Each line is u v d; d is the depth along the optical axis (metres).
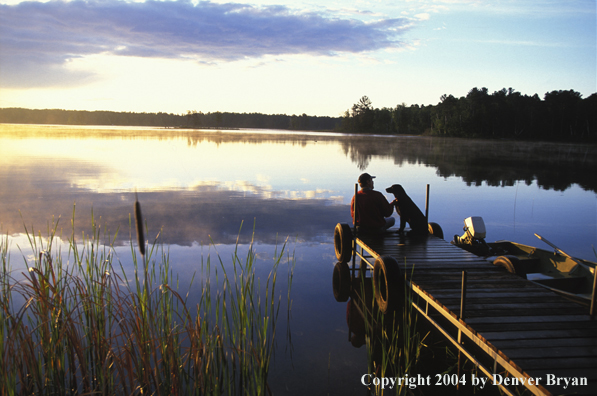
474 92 96.50
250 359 3.36
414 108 127.50
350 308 5.03
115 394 2.91
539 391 2.43
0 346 2.64
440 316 4.76
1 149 30.52
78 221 8.87
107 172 18.08
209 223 9.08
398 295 4.46
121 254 6.62
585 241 8.30
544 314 3.48
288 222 9.40
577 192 14.70
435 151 40.25
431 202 12.46
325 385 3.41
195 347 3.08
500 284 4.30
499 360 2.84
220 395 3.10
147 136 60.84
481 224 6.43
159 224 8.88
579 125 86.94
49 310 3.20
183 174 18.12
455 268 4.92
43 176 16.19
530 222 9.91
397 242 6.19
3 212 9.64
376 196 6.68
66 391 3.11
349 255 6.52
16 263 5.92
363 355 3.94
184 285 5.32
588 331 3.15
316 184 15.84
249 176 17.94
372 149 40.75
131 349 2.96
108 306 3.29
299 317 4.73
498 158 32.38
